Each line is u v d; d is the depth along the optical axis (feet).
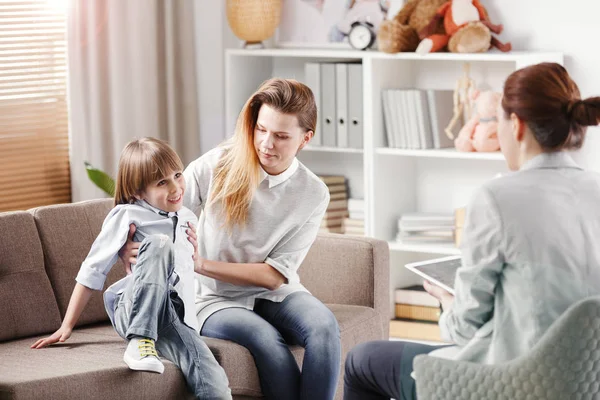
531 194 7.89
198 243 11.19
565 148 8.04
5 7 15.37
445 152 14.84
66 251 11.23
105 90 16.03
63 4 16.06
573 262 7.85
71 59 15.78
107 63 16.01
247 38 16.33
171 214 10.43
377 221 15.58
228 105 16.46
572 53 14.70
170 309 9.98
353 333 11.35
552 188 7.91
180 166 10.46
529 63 14.15
